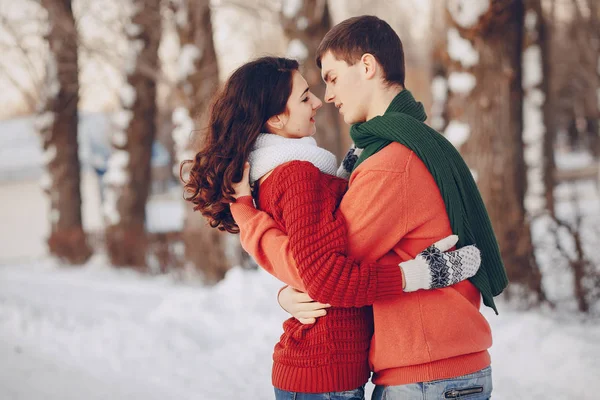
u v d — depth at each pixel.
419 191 1.92
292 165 2.00
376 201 1.89
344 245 1.87
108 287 12.20
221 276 11.46
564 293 6.77
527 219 7.12
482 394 1.97
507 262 7.12
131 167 16.20
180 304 7.19
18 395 4.61
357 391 1.97
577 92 24.48
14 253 26.59
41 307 9.57
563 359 4.73
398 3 20.72
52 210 17.94
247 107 2.10
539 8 10.34
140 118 16.12
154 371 5.27
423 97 20.91
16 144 29.36
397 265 1.86
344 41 2.07
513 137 7.79
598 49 17.36
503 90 7.76
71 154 18.03
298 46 9.57
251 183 2.18
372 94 2.08
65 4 14.68
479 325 1.98
